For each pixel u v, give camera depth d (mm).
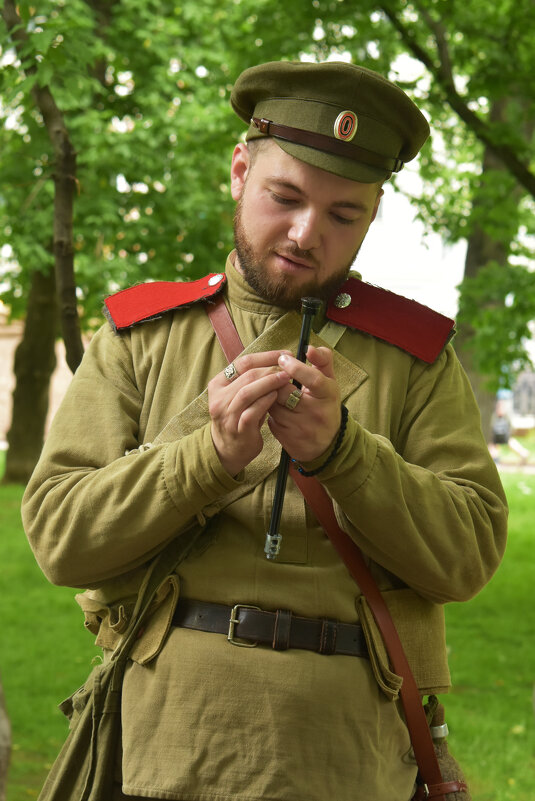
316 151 1760
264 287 1831
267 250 1810
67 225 2867
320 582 1751
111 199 11547
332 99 1771
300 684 1688
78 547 1723
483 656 7184
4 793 1754
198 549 1763
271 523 1706
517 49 8586
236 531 1772
